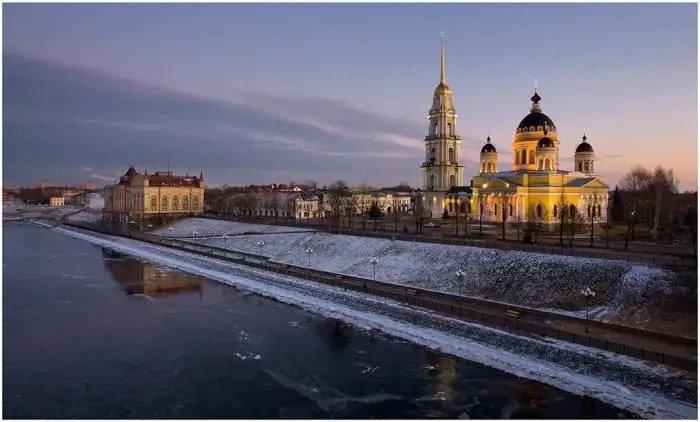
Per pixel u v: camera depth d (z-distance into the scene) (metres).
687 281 61.41
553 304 68.06
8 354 57.91
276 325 68.00
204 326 67.88
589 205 139.25
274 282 90.50
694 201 153.88
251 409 44.81
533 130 151.12
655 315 58.78
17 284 95.00
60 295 86.00
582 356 49.25
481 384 48.12
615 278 67.75
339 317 70.44
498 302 71.25
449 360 54.03
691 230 111.31
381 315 68.44
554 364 50.16
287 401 46.16
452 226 135.62
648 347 50.38
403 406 44.75
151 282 96.38
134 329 66.94
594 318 61.97
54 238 179.38
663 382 43.97
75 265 116.31
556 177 138.25
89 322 70.19
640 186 180.25
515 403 44.28
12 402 46.22
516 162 156.00
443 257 91.19
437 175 175.38
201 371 52.97
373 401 45.81
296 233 133.88
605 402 43.41
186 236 163.75
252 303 79.81
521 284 74.81
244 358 56.38
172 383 50.22
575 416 41.59
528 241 95.19
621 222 148.50
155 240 150.62
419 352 56.62
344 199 197.00
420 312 65.25
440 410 43.81
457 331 59.62
